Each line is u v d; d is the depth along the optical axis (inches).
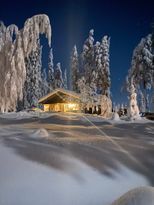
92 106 1774.1
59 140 370.9
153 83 1427.2
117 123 812.0
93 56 1978.3
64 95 1959.9
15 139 340.8
